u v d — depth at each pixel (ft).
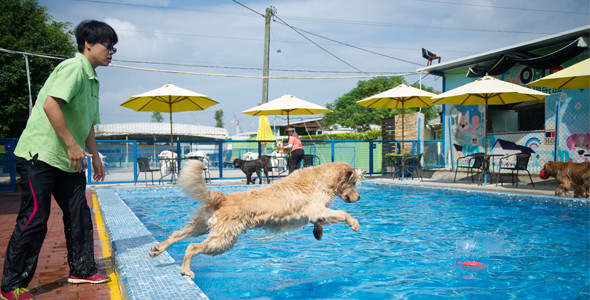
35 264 8.66
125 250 11.16
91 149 10.30
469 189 27.86
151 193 31.04
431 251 13.41
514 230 16.49
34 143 8.47
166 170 39.55
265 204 10.38
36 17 58.39
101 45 9.34
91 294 8.92
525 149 35.68
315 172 11.51
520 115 38.70
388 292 9.43
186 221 19.66
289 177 11.43
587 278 10.27
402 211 22.29
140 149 41.83
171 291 7.88
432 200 26.55
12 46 53.36
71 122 9.02
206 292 9.57
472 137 41.65
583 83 25.13
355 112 116.37
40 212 8.52
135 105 36.68
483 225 17.75
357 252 13.42
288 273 11.09
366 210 22.81
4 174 33.91
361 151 51.29
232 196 10.37
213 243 9.66
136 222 15.56
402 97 40.47
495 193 25.38
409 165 43.57
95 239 15.07
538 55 34.99
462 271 11.06
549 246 13.75
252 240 15.51
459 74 43.55
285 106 39.32
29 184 8.39
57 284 9.57
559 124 32.60
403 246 14.17
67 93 8.28
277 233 11.26
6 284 8.24
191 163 9.73
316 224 11.73
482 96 32.09
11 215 20.88
